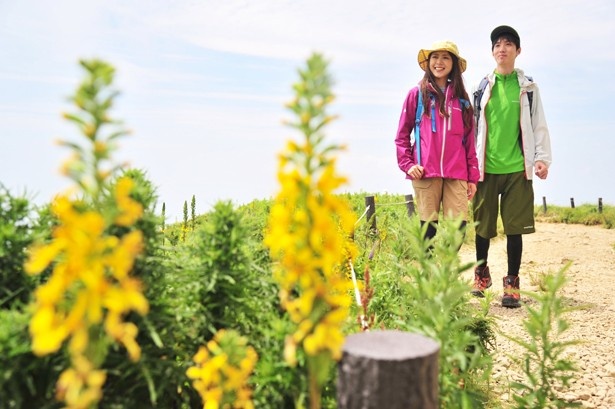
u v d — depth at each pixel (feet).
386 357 6.16
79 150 4.62
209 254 7.97
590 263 33.68
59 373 6.52
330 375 7.71
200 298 7.98
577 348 15.98
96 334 4.75
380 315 12.21
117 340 6.74
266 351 7.65
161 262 7.88
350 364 6.36
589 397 12.55
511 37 22.89
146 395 7.45
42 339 4.44
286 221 5.26
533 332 9.14
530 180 22.63
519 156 22.65
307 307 5.26
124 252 4.72
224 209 8.11
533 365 14.12
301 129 5.22
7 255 7.05
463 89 21.34
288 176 5.16
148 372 6.77
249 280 8.33
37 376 6.61
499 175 22.79
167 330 7.35
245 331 8.04
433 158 20.97
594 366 14.58
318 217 5.16
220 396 6.52
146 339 7.22
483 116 23.04
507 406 11.48
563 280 8.97
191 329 7.88
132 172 7.86
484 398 11.37
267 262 9.57
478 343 11.93
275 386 7.40
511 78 23.09
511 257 22.63
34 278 7.24
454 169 21.01
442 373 8.16
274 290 8.30
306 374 7.41
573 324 18.84
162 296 7.83
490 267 32.37
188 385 7.95
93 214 4.60
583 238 46.14
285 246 5.18
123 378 6.93
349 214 5.42
